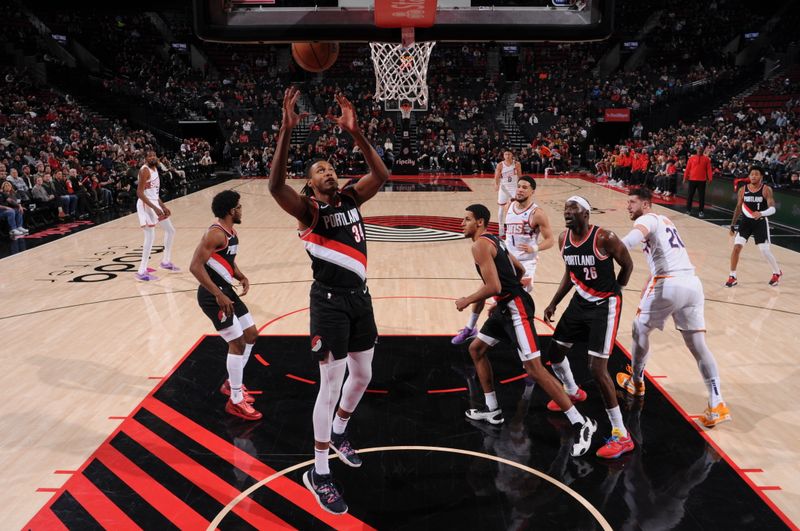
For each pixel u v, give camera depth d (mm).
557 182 21828
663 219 4586
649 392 5078
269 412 4754
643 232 4324
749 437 4348
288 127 3078
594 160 25266
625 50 31422
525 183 6176
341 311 3434
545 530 3355
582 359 5750
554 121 27750
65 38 27953
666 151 20297
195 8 3691
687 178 14078
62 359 5770
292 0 3721
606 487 3756
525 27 3701
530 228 6293
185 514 3500
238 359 4629
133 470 3949
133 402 4910
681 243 4598
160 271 9078
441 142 26031
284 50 30328
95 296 7801
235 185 20609
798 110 22734
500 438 4355
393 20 3676
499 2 3676
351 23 3713
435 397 4988
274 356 5836
